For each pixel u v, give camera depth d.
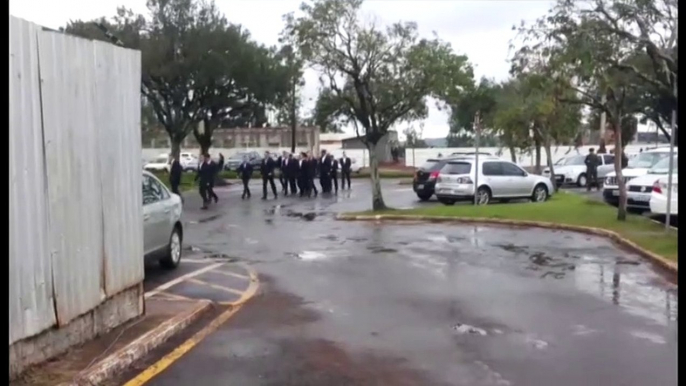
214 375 6.71
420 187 28.80
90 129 7.21
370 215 21.25
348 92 25.36
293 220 21.19
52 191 6.45
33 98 6.13
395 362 7.11
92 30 40.09
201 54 42.81
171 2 43.03
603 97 18.56
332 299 10.04
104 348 7.11
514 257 13.75
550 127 32.66
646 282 11.20
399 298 10.06
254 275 11.97
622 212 18.42
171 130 45.06
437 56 23.39
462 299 9.98
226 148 74.31
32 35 6.14
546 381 6.57
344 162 35.81
